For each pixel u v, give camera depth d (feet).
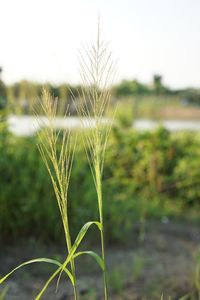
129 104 48.49
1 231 17.42
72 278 5.54
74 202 18.17
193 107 79.36
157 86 66.74
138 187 27.86
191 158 28.86
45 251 16.81
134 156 28.91
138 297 13.52
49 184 17.72
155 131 29.71
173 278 14.78
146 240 19.36
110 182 20.42
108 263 16.44
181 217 24.41
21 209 17.20
